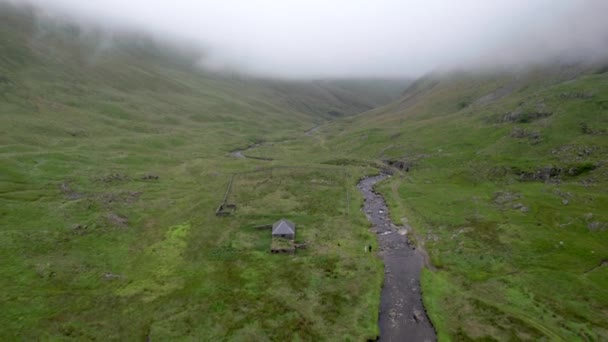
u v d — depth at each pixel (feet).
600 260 218.79
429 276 222.69
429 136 576.20
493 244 252.01
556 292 196.95
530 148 423.23
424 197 360.69
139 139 552.82
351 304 194.39
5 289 188.14
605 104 453.99
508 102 616.80
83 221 270.87
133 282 208.33
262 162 528.22
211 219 303.27
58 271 208.23
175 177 423.23
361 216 320.70
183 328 172.86
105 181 368.07
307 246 257.34
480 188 369.91
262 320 179.73
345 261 236.63
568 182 344.28
